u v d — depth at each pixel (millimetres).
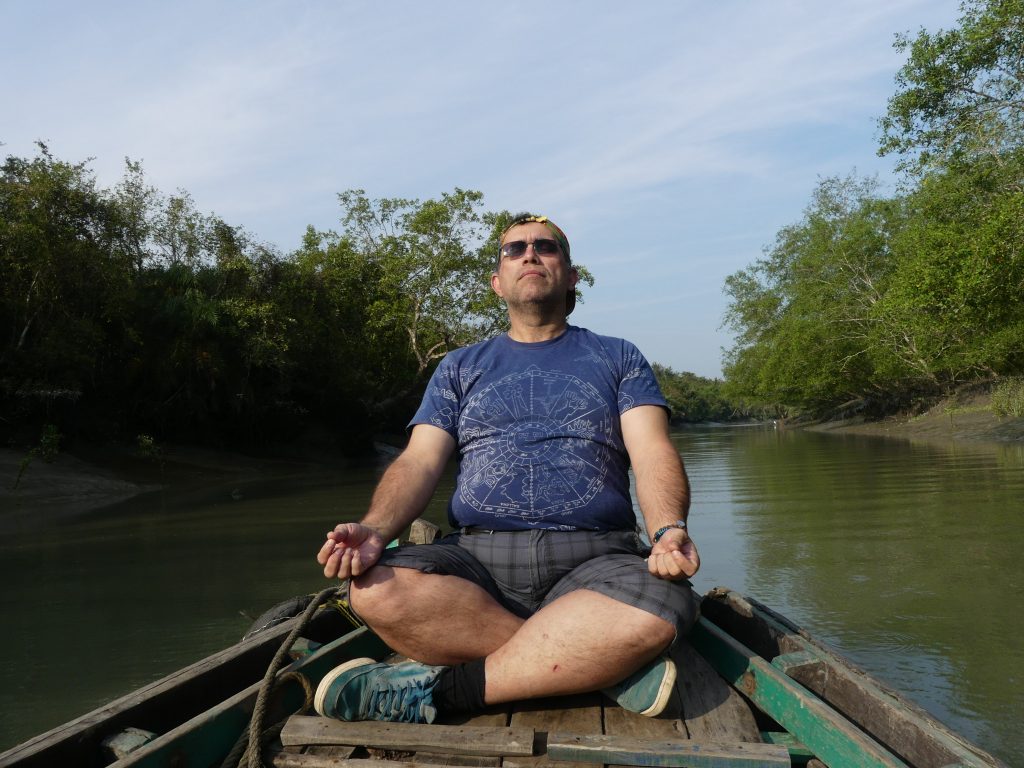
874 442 25281
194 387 21922
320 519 10836
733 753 1784
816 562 6582
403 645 2164
